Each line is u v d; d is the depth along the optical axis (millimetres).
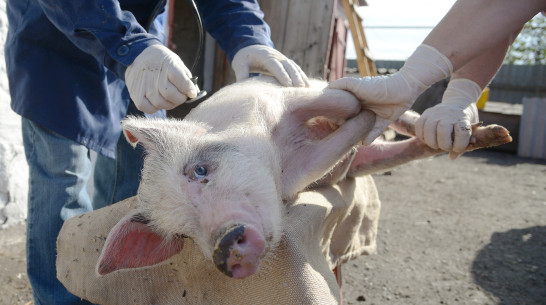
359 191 1188
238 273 668
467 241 2117
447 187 3221
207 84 3580
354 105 955
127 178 1303
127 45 858
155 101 845
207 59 3539
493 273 1764
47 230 1074
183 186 785
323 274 715
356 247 1190
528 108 4746
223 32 1248
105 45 855
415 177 3541
